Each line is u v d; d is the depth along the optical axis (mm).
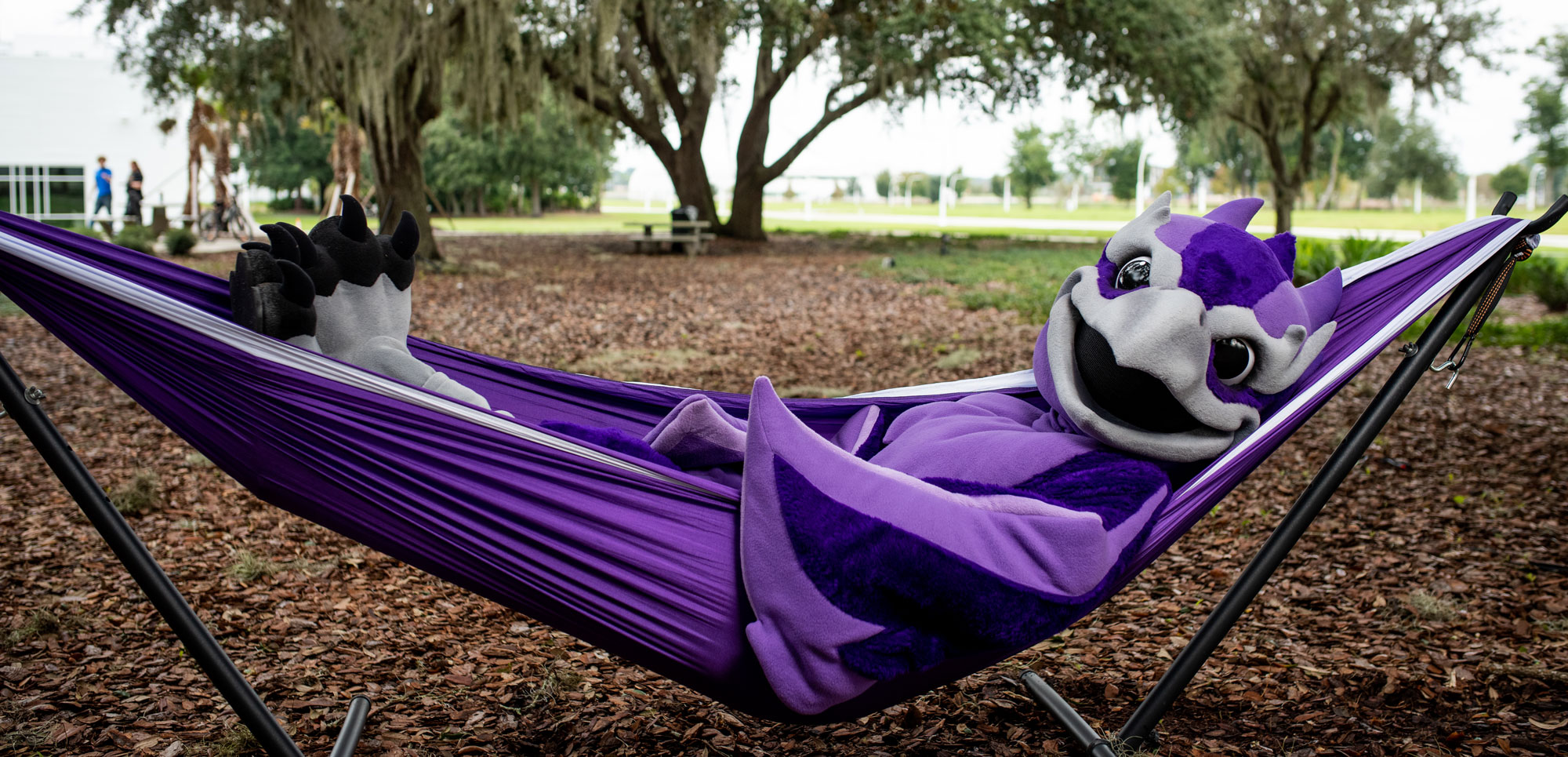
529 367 2895
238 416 1899
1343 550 4414
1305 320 2213
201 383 1877
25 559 4180
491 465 1943
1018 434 2266
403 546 2010
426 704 3014
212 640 1995
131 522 4699
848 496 1916
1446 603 3701
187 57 17672
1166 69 22250
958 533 1888
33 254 1772
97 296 1799
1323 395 2289
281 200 51469
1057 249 23938
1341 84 25000
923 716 2982
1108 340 2100
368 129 16188
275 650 3363
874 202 101000
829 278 16406
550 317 11727
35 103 27750
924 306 12898
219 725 2812
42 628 3463
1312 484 2445
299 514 2014
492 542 1973
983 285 15250
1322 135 63750
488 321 11344
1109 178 89188
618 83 23297
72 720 2801
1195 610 3807
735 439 2350
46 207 28219
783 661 1907
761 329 11125
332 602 3834
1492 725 2781
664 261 19750
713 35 19797
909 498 1915
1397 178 74000
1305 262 13102
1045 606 1916
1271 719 2881
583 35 18031
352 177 23906
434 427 1912
